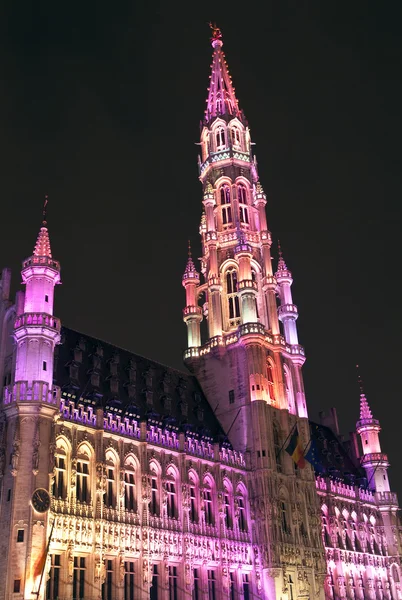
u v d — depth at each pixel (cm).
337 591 8300
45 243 6109
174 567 6297
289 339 8750
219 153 9569
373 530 9488
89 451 5847
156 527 6178
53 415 5412
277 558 7019
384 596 9119
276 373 8269
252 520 7262
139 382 7431
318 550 7769
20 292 6112
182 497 6556
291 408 8319
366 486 9944
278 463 7750
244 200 9469
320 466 7475
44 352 5616
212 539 6744
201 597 6425
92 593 5350
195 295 9031
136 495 6144
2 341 6103
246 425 7731
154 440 6506
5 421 5366
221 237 9106
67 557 5247
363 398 10581
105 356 7238
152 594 5984
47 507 5069
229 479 7256
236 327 8525
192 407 7875
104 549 5572
